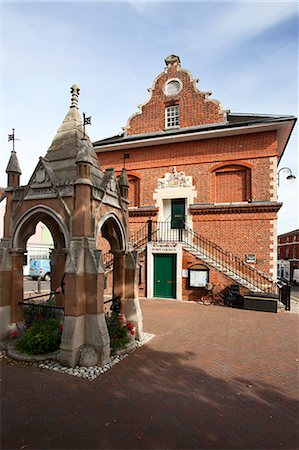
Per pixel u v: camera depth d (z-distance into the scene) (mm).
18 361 5656
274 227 13703
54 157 6855
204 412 4023
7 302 6664
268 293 12320
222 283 13102
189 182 15570
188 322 9367
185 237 15422
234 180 14969
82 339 5703
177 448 3262
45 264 25125
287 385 4941
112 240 7746
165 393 4547
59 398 4316
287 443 3387
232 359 6105
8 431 3523
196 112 16141
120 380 4973
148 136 16500
